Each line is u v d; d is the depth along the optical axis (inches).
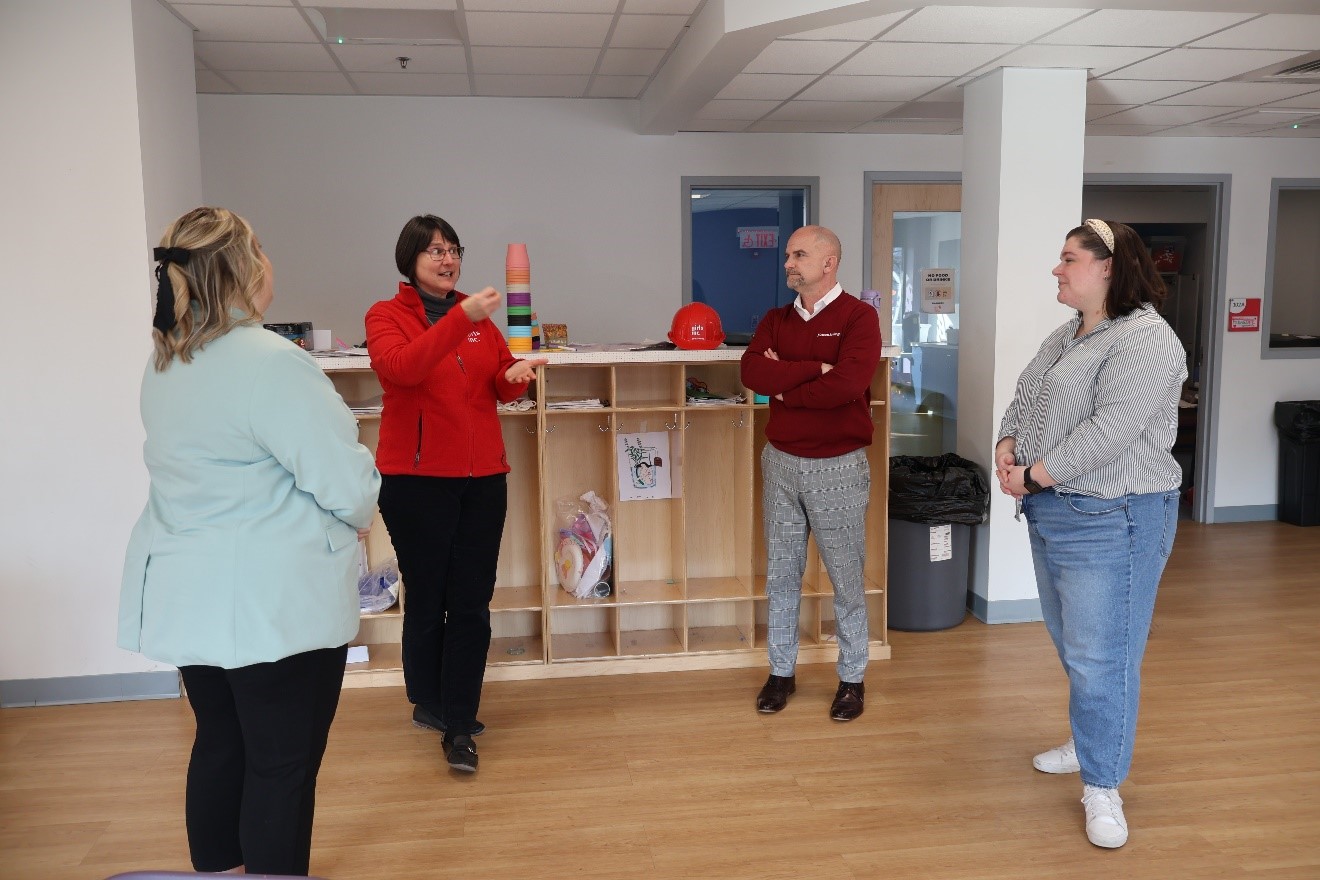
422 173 214.5
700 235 233.8
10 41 131.1
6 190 132.9
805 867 97.0
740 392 153.3
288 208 210.8
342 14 164.1
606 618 162.1
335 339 214.5
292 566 71.1
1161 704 136.2
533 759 121.3
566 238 221.8
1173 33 144.4
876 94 187.6
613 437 145.9
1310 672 148.3
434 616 119.1
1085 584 98.3
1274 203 246.5
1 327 134.6
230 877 46.3
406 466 112.6
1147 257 97.2
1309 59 159.8
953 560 168.6
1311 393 254.8
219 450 69.5
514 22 156.4
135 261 136.5
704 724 131.5
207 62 179.8
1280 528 248.2
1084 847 100.1
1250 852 98.6
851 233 234.8
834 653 156.1
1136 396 92.7
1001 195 167.8
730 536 161.2
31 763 121.1
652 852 100.0
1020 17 135.6
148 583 70.9
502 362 122.0
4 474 136.9
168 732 130.4
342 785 114.9
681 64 167.6
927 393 245.1
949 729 129.0
